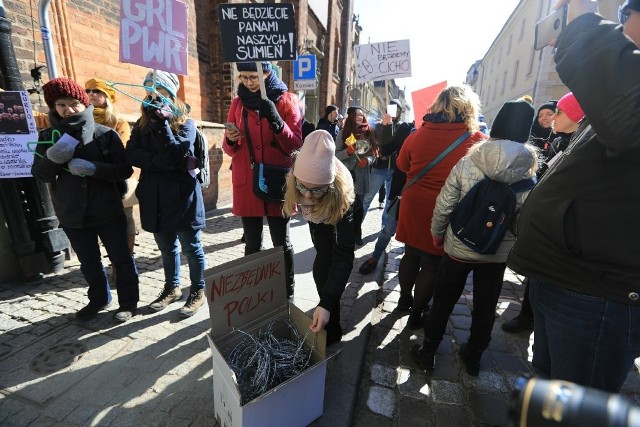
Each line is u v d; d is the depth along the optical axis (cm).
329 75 1129
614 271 96
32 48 293
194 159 233
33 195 294
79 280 305
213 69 552
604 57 86
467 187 172
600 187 96
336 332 222
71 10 329
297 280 327
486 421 177
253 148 232
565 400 44
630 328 99
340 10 1203
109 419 166
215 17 528
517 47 2389
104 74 373
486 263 181
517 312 288
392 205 277
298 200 168
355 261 381
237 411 134
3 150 261
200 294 265
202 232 459
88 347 218
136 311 259
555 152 294
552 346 115
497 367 218
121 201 245
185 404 175
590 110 89
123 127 296
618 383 107
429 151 209
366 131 421
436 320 198
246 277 157
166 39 231
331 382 193
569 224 102
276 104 235
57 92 207
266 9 202
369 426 172
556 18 110
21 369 197
